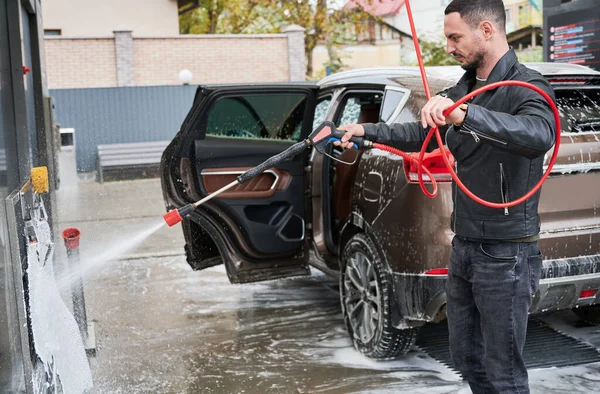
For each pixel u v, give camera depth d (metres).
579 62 8.03
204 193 4.25
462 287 2.66
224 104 4.58
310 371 3.85
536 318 4.56
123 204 10.52
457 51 2.48
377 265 3.73
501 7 2.43
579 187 3.39
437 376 3.71
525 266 2.49
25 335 2.70
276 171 4.42
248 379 3.77
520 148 2.15
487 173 2.44
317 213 4.50
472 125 2.12
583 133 3.40
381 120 3.90
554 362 3.81
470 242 2.56
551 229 3.34
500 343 2.51
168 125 15.38
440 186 3.35
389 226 3.60
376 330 3.83
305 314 4.95
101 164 14.16
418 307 3.47
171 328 4.70
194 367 3.97
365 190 3.84
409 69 4.08
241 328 4.66
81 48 16.55
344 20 25.52
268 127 4.68
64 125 14.83
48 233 3.11
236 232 4.35
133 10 18.33
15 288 2.68
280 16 24.98
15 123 3.86
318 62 26.12
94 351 4.15
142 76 17.12
